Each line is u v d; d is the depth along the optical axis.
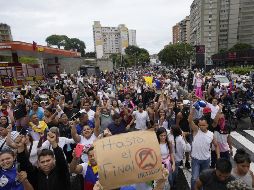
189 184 6.54
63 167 3.79
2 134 5.37
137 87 19.45
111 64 71.44
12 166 3.50
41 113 8.80
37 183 3.70
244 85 18.12
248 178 3.83
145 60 117.38
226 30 122.81
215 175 3.59
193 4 139.62
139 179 3.11
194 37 141.38
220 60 85.06
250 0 118.00
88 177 4.16
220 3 120.19
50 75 41.12
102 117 8.20
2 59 35.97
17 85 23.83
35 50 28.80
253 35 120.69
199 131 5.70
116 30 152.75
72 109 9.88
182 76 33.06
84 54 121.25
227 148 6.58
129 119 9.24
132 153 3.13
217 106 8.85
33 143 4.92
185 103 9.51
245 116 12.68
